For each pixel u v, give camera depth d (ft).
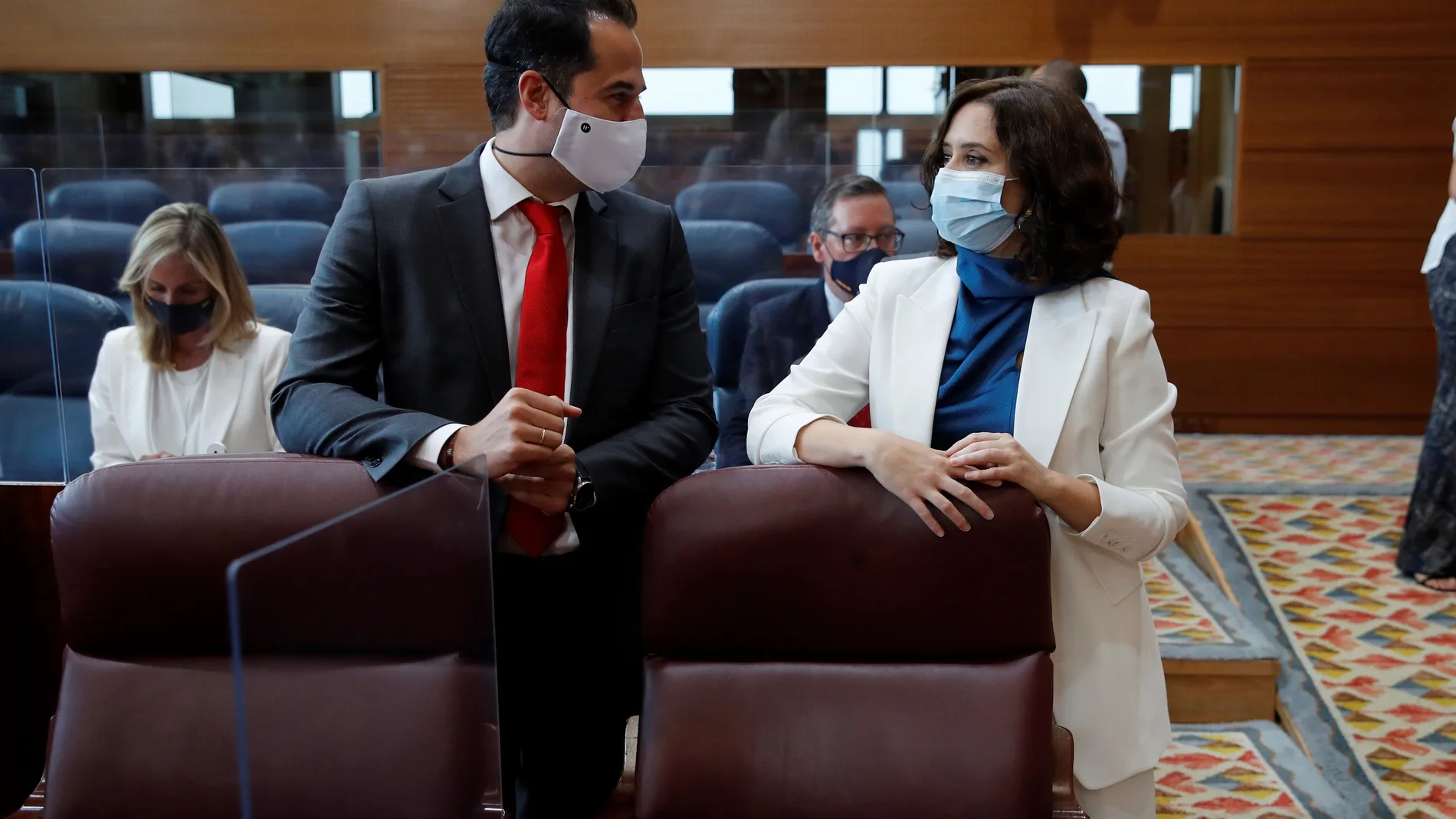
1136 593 5.20
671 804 4.66
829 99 14.74
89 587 4.51
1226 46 14.71
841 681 4.74
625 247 5.54
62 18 14.39
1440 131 14.90
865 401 5.67
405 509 3.53
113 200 7.77
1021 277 5.28
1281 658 9.55
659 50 14.65
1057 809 4.74
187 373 7.64
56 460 7.81
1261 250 15.20
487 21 14.35
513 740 5.62
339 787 3.20
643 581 4.87
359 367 5.27
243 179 7.97
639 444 5.36
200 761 4.38
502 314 5.34
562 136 5.14
